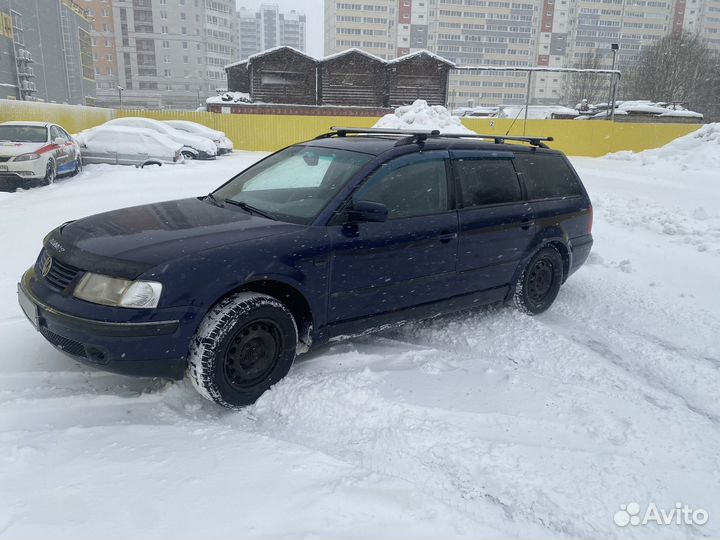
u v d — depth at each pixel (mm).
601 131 26875
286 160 4613
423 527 2361
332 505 2438
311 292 3627
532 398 3605
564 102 67562
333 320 3822
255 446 2896
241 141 27719
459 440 3072
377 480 2648
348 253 3752
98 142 17828
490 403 3523
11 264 6047
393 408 3375
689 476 2898
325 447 3051
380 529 2318
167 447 2846
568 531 2490
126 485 2498
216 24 120625
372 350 4281
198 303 3188
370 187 3941
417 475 2803
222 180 12977
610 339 4809
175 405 3441
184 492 2471
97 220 3885
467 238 4438
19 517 2229
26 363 3820
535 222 5008
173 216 3900
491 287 4812
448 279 4410
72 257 3334
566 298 5891
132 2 110688
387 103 33125
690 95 52438
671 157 20625
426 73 32938
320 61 32188
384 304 4062
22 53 38969
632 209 10680
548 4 128625
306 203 3910
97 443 2857
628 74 57250
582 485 2760
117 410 3318
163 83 115250
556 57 131625
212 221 3768
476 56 130875
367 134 5086
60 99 48781
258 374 3492
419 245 4113
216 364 3248
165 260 3188
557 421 3348
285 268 3475
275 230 3611
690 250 7934
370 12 127938
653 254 7695
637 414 3486
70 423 3137
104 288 3121
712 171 17891
